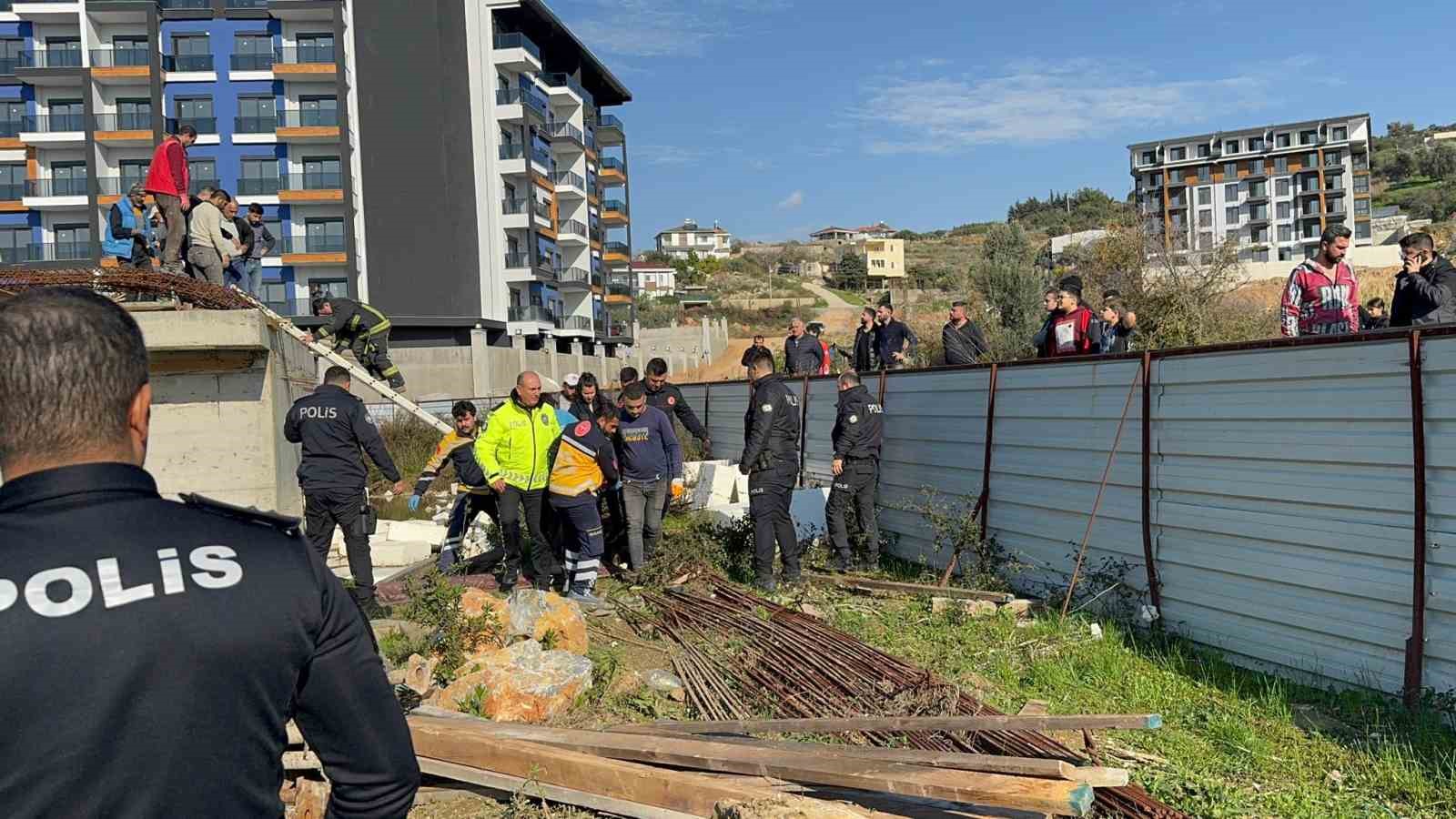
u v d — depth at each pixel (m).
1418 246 8.60
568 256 56.22
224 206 12.55
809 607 8.81
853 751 4.62
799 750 4.64
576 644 7.24
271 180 45.50
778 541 9.73
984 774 4.11
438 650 6.92
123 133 45.03
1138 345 20.81
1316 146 100.44
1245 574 6.89
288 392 11.60
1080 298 10.89
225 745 1.63
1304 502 6.45
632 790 4.54
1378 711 5.61
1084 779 3.92
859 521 10.85
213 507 1.82
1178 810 4.57
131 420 1.78
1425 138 151.38
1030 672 6.75
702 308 91.00
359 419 8.48
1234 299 24.47
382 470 8.60
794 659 7.09
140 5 44.66
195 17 45.06
